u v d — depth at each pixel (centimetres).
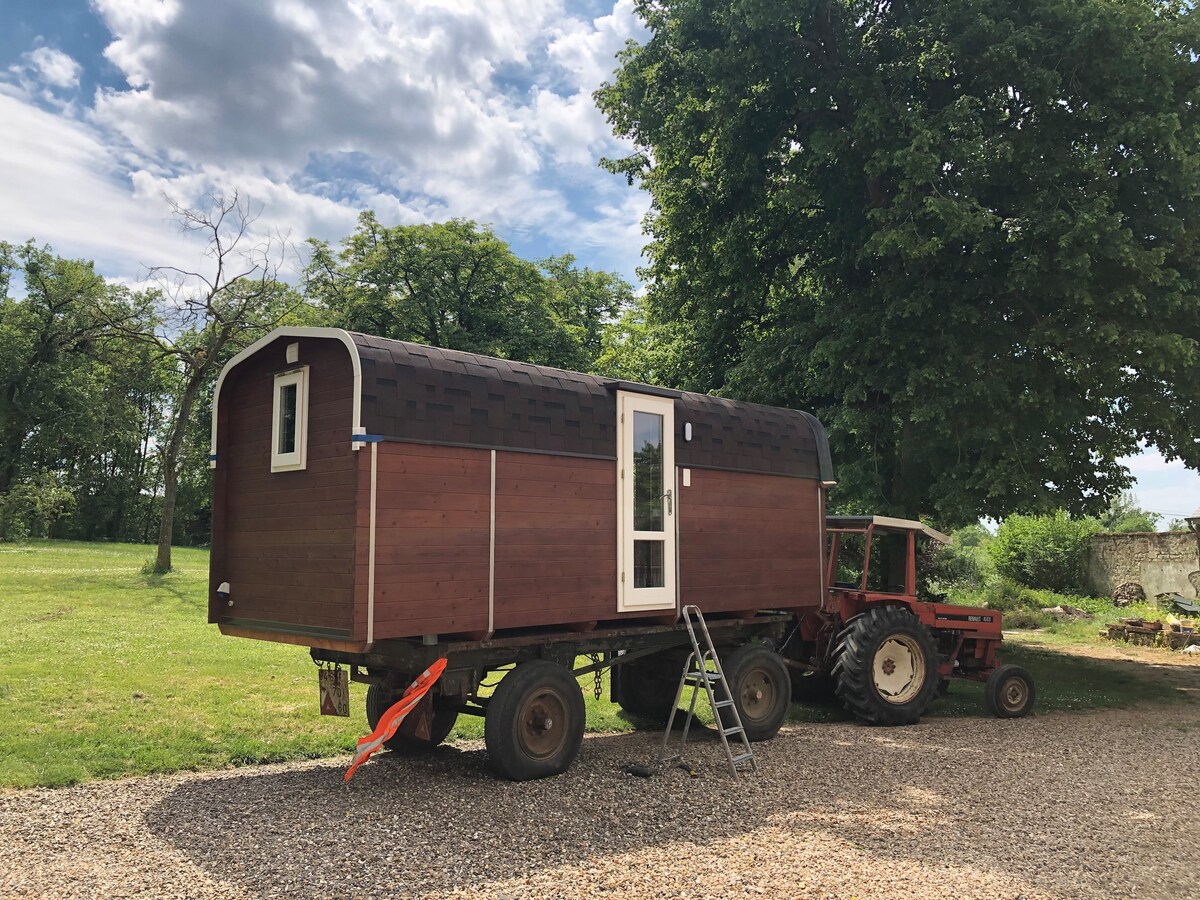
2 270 4100
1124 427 1308
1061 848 502
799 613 946
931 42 1277
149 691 852
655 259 1720
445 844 476
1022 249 1168
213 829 494
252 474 673
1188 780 694
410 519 581
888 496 1382
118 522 4912
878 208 1316
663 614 755
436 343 3541
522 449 651
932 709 1030
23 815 511
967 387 1180
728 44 1320
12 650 1016
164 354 2212
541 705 646
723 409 842
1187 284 1158
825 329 1370
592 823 524
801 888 424
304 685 920
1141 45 1158
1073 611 2333
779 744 799
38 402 3994
